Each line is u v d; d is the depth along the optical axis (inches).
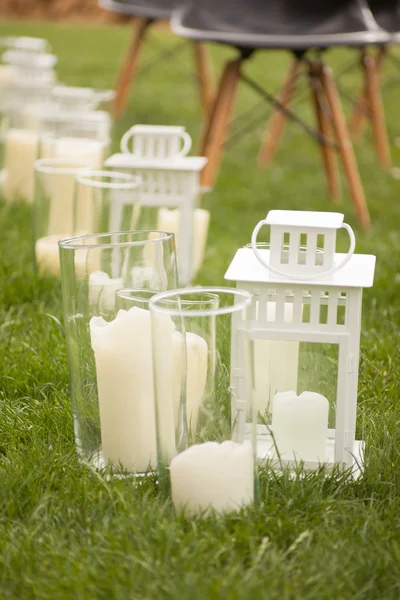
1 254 160.9
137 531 75.9
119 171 147.5
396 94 410.6
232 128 320.8
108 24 693.3
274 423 90.7
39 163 149.2
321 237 168.6
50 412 101.2
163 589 69.1
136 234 92.7
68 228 145.6
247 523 77.4
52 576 71.4
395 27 243.4
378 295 148.9
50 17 700.0
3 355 115.3
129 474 88.0
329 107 202.1
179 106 358.6
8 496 83.3
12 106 209.9
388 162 267.7
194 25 196.7
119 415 87.0
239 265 90.3
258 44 189.9
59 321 125.4
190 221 148.4
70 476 86.2
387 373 114.3
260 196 227.9
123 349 85.6
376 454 92.3
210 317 80.9
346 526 79.7
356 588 70.9
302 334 87.0
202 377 81.8
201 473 79.5
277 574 71.2
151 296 89.2
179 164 147.2
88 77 413.4
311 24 198.8
